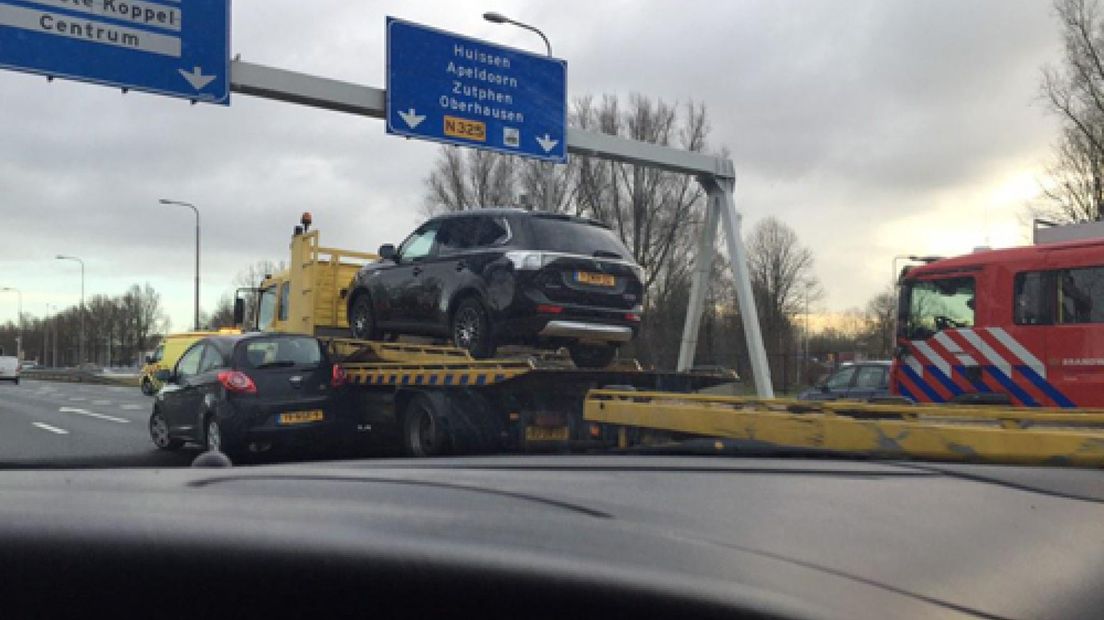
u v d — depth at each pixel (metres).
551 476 1.82
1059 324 7.90
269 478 1.65
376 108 12.37
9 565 0.92
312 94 11.81
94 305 88.62
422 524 1.13
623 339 8.56
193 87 11.02
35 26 10.32
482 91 13.19
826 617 1.03
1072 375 7.78
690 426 5.43
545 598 0.99
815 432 4.54
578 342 8.62
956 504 1.68
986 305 8.42
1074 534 1.58
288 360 9.09
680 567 1.07
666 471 1.97
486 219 8.69
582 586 0.99
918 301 9.06
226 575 0.95
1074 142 23.52
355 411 9.25
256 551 0.96
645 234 34.69
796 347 54.12
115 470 1.80
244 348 9.04
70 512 1.08
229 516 1.11
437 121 12.78
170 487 1.45
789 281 57.31
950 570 1.27
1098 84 22.95
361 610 0.96
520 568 0.99
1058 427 4.25
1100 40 22.77
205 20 11.12
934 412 4.54
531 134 13.48
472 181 37.62
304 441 8.97
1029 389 8.07
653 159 13.59
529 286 7.98
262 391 8.83
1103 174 23.22
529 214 8.43
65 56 10.45
